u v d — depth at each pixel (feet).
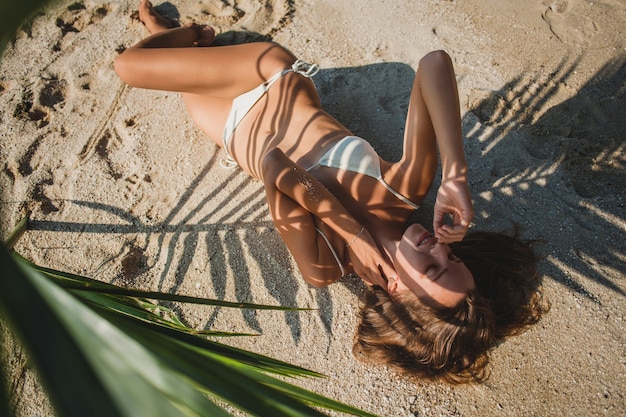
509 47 8.95
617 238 7.34
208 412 2.08
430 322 6.30
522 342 7.01
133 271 7.81
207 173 8.47
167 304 7.56
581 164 7.82
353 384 7.02
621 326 6.87
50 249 7.98
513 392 6.76
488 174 8.01
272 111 7.67
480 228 7.70
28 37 9.84
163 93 9.23
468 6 9.50
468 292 6.23
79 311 1.95
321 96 8.96
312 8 9.79
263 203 8.10
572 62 8.62
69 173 8.57
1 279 1.75
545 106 8.31
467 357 6.44
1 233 1.88
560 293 7.16
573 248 7.38
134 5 10.07
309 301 7.50
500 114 8.38
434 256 6.17
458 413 6.74
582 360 6.78
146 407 1.92
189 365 2.29
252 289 7.59
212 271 7.73
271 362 3.32
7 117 9.04
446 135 5.83
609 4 9.12
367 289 7.50
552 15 9.20
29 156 8.73
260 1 9.78
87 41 9.75
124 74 7.80
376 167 6.90
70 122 9.02
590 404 6.55
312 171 7.14
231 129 7.99
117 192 8.39
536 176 7.87
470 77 8.75
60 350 1.82
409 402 6.85
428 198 8.14
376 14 9.62
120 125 8.98
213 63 7.63
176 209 8.21
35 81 9.35
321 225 6.88
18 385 6.92
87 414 1.78
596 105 8.18
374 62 9.12
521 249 7.06
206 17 9.72
